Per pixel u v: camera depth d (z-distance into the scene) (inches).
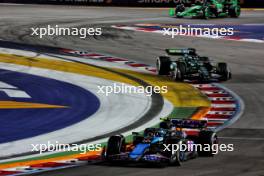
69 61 4963.1
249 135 2923.2
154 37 6181.1
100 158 2485.2
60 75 4421.8
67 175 2202.3
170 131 2402.8
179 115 3385.8
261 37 6299.2
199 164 2343.8
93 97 3784.5
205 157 2476.6
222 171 2231.8
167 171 2225.6
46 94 3841.0
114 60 5049.2
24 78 4298.7
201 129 2541.8
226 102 3722.9
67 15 7824.8
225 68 4306.1
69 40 5944.9
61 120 3233.3
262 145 2716.5
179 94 3919.8
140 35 6284.5
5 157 2551.7
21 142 2807.6
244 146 2689.5
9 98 3710.6
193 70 4254.4
